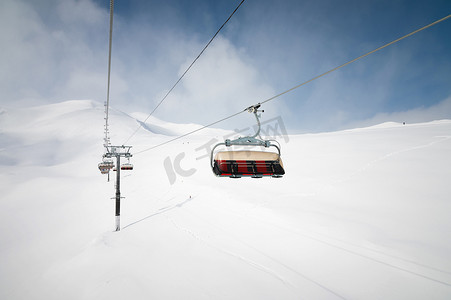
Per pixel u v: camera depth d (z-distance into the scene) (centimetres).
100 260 1386
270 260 1374
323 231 1741
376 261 1299
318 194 2647
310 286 1117
